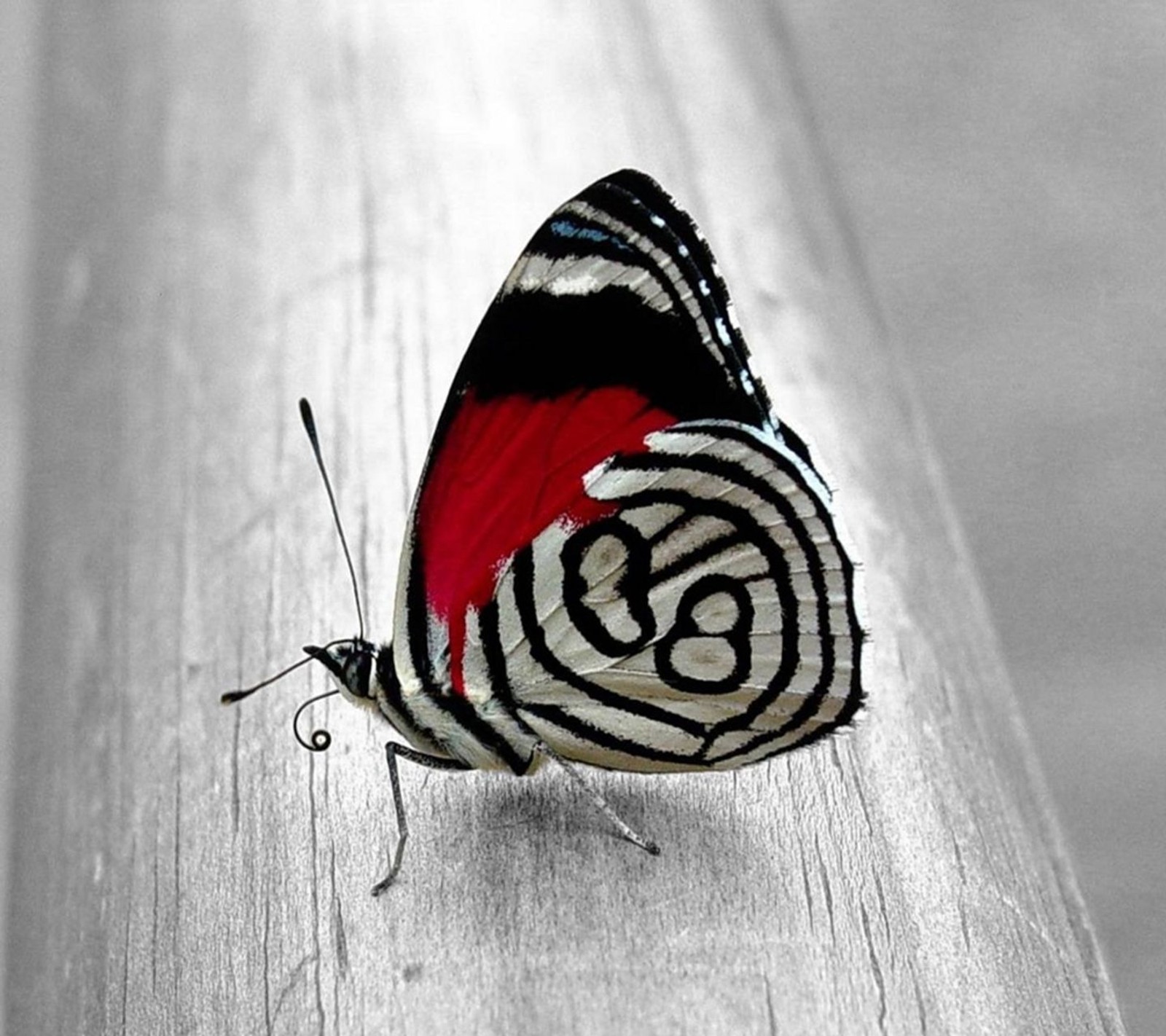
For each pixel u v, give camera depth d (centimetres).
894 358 22
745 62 23
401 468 20
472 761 20
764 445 19
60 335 22
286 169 22
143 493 21
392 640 19
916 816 19
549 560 19
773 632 19
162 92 23
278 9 23
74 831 19
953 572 21
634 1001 18
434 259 21
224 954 18
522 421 19
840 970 18
